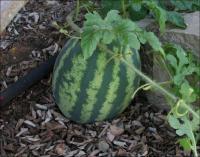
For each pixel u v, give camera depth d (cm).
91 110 137
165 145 142
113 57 126
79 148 139
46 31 178
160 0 155
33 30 179
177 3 153
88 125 145
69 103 137
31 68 164
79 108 137
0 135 142
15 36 176
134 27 119
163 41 144
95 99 134
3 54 169
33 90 157
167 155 139
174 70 137
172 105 127
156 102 151
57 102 143
